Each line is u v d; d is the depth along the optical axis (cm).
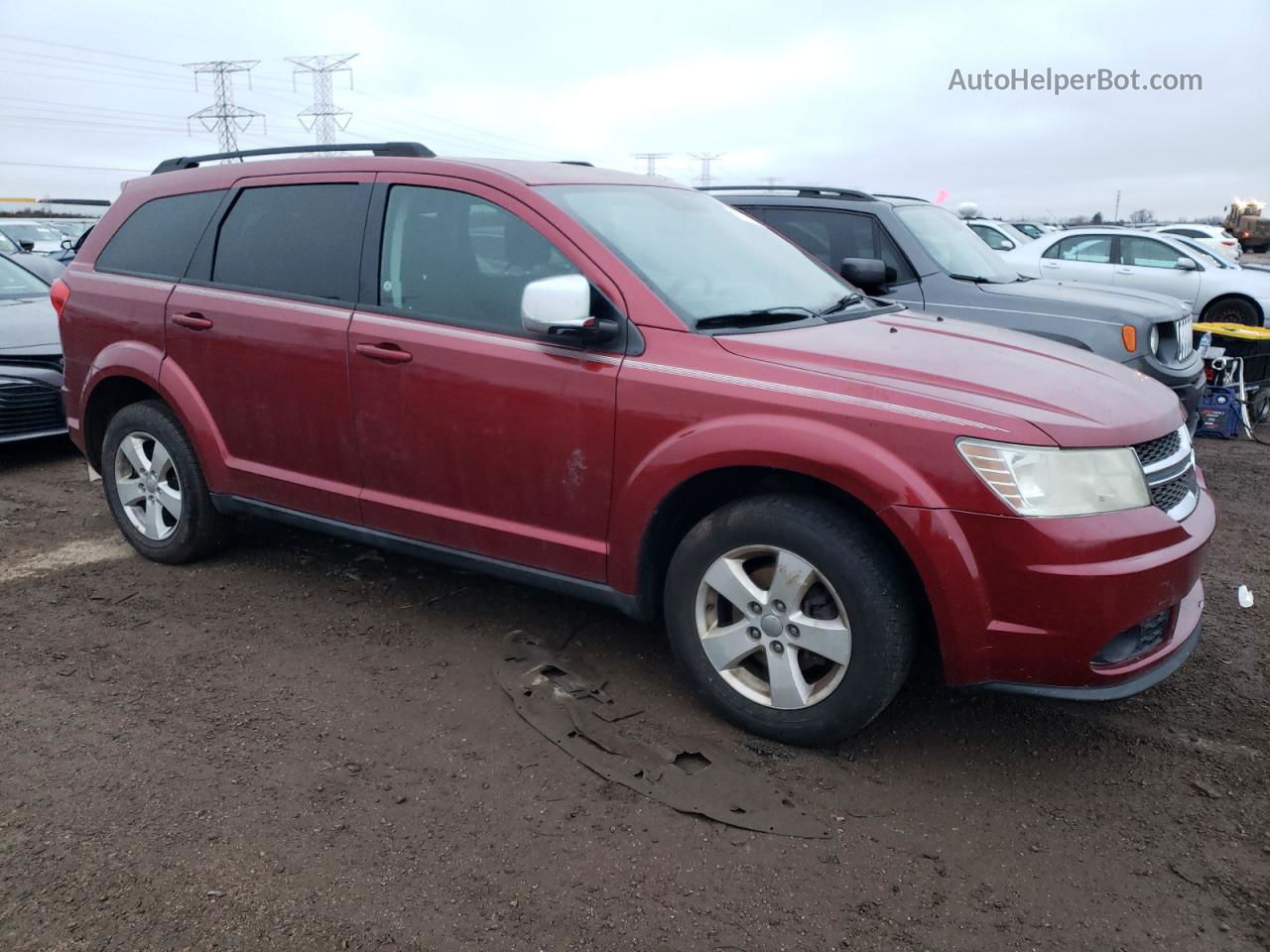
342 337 371
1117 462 277
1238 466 724
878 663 287
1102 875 256
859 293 424
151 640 382
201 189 432
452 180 363
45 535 505
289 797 281
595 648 379
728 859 259
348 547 483
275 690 344
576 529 333
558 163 399
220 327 406
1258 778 300
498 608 414
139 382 447
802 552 292
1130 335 601
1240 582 468
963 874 255
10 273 758
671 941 230
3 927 229
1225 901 246
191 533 443
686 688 348
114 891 242
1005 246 1543
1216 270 1163
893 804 284
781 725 307
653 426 309
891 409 280
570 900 242
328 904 239
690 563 315
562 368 325
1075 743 319
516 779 292
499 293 346
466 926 233
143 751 304
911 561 286
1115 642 283
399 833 266
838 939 231
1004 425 271
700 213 408
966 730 326
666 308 320
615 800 282
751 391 296
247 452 412
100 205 3581
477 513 354
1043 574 266
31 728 316
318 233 389
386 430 366
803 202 682
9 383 615
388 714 328
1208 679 364
